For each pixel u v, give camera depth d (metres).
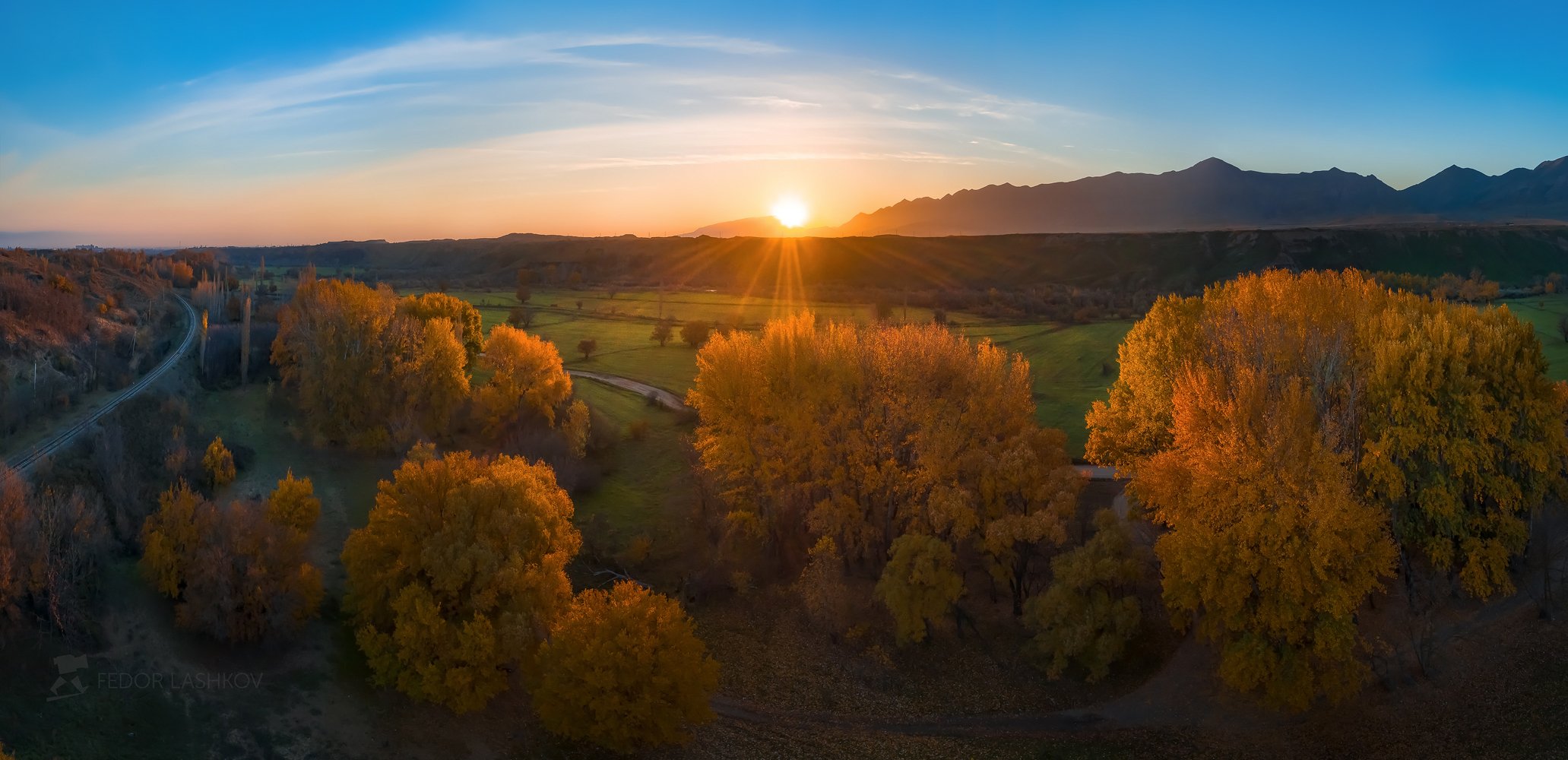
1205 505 42.84
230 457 57.69
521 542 44.34
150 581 43.00
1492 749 36.50
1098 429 62.38
